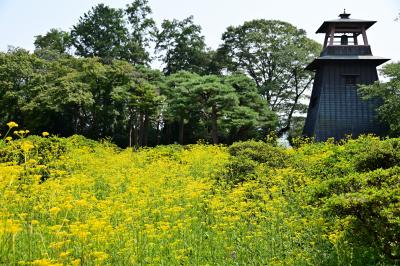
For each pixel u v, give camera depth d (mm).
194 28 46844
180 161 16562
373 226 5824
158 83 36500
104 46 47094
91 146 19656
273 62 42812
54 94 33250
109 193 11273
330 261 6453
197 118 38344
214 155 17000
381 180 6348
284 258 6781
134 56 46562
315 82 32812
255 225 8102
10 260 5336
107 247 6379
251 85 35344
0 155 12336
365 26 31125
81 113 36625
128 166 15125
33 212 7930
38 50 42625
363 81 30375
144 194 9891
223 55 45219
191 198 9742
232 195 9664
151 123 42875
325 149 14047
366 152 8844
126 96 34719
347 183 6531
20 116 37812
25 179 9508
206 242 7320
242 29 44500
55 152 13562
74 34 48844
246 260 6758
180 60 46188
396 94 27141
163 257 6496
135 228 7426
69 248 6184
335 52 30625
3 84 35906
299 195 9281
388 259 6023
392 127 27859
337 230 6465
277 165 12078
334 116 29750
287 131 43156
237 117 32250
